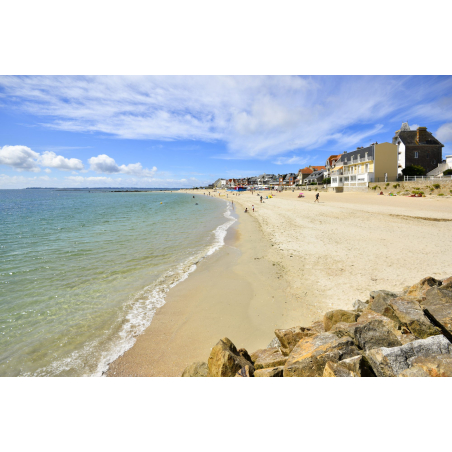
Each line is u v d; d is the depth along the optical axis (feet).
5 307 25.41
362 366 11.62
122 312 24.59
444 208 77.77
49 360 17.81
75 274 34.53
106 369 16.85
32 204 196.34
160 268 37.01
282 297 26.63
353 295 25.45
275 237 54.80
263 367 14.37
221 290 29.25
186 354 18.51
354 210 83.51
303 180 305.32
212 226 77.41
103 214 118.01
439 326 13.99
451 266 31.30
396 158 150.00
